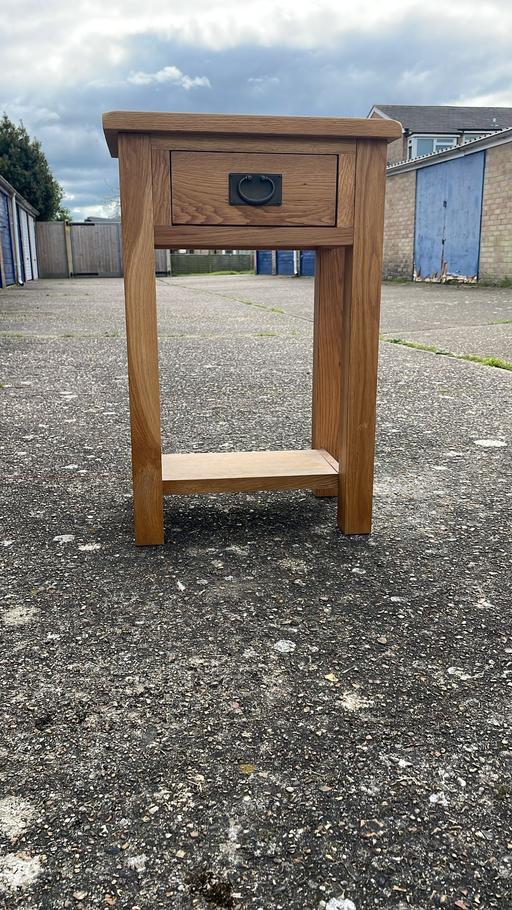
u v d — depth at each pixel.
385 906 0.89
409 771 1.12
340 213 1.88
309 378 4.59
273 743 1.18
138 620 1.57
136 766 1.12
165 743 1.18
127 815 1.03
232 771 1.11
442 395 3.99
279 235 1.86
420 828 1.00
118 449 2.96
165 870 0.94
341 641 1.49
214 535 2.07
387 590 1.71
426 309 9.30
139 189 1.79
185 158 1.79
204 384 4.42
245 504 2.36
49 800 1.06
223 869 0.94
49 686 1.33
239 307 11.05
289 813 1.03
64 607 1.63
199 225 1.83
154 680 1.35
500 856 0.96
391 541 2.01
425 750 1.16
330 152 1.84
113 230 26.30
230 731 1.21
